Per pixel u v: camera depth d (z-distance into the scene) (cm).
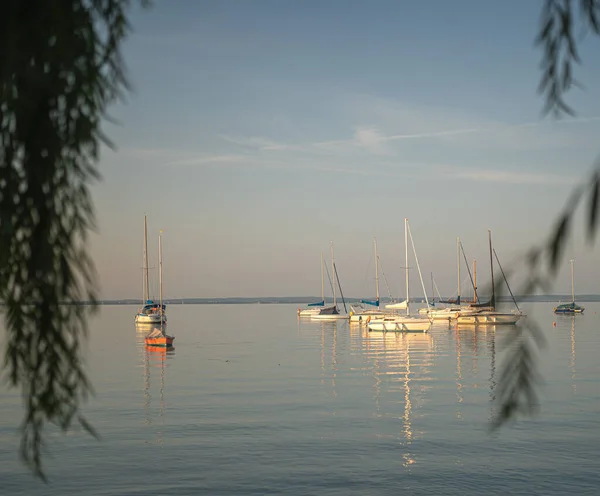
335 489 1759
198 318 14438
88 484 1800
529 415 129
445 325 9238
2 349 163
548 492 1714
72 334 163
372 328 8206
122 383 3719
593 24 154
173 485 1791
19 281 159
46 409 166
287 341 7006
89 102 155
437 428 2472
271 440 2298
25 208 155
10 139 154
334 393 3344
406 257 8169
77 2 156
